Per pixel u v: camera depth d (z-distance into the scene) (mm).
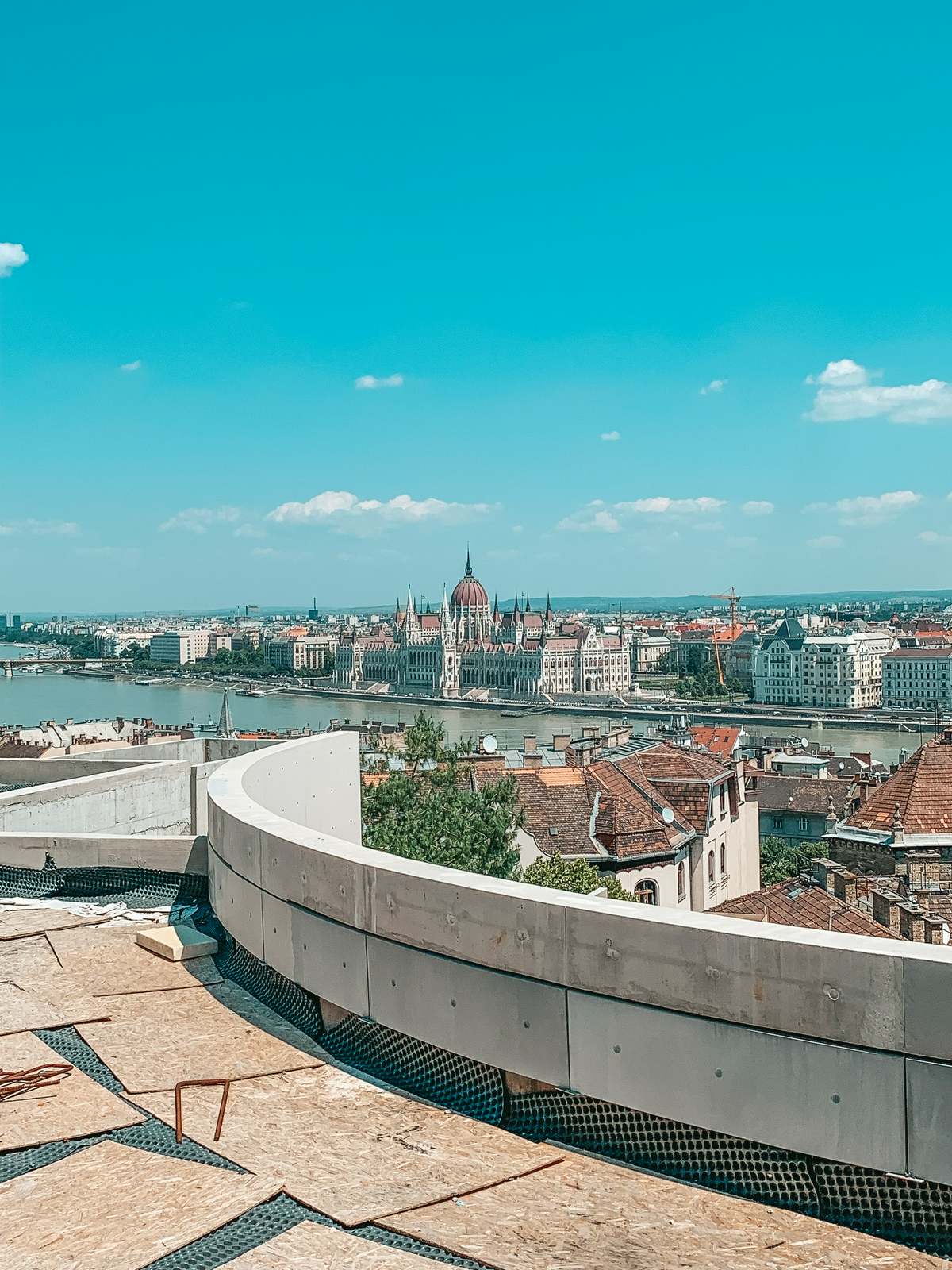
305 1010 10953
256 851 11695
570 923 8672
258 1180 7734
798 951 7684
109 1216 7281
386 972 9969
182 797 25609
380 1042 10102
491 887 9242
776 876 90125
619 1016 8461
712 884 64750
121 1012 11094
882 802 53906
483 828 44625
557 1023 8781
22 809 21500
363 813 46156
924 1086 7285
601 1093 8555
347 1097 9242
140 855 15445
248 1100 9125
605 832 57438
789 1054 7750
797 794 124000
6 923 14203
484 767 68625
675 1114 8211
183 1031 10602
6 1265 6750
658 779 64438
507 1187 7828
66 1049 10188
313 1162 8062
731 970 7949
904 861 50969
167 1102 9047
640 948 8320
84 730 169500
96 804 23234
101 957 12797
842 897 45750
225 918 12742
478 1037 9273
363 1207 7426
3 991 11672
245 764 16219
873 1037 7438
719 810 66250
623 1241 7188
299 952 10938
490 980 9180
